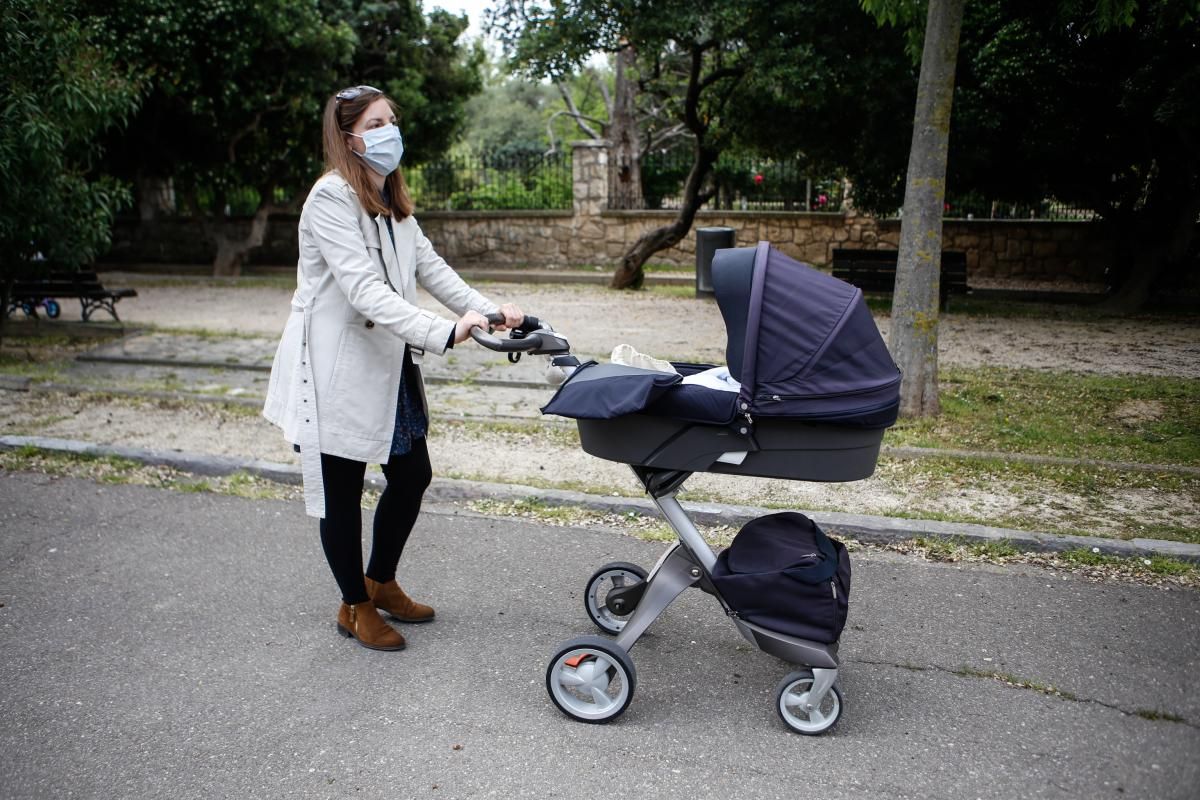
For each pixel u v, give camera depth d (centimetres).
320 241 321
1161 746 299
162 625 383
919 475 558
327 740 304
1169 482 538
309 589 418
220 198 1817
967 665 351
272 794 277
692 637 378
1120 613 389
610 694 327
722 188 1988
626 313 1264
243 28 1482
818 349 289
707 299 1421
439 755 297
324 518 353
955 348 966
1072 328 1097
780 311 294
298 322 335
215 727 311
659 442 307
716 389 299
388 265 337
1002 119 1116
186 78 1495
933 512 496
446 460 599
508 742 304
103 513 504
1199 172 1155
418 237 363
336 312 332
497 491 527
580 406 296
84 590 415
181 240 2042
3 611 394
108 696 329
